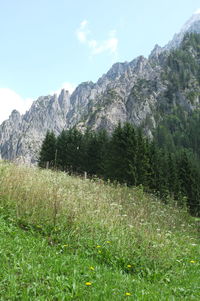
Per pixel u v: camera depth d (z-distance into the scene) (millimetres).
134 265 6582
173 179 43781
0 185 8805
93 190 12602
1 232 6219
